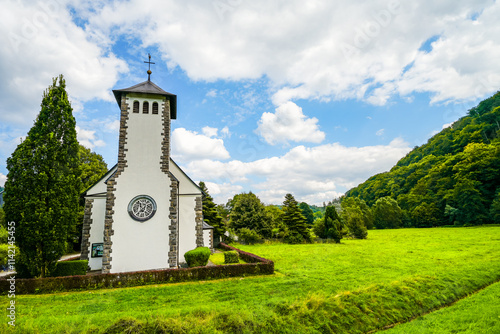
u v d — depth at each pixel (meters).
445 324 8.17
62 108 13.85
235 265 13.89
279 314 7.52
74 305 9.23
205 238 24.59
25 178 12.24
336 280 12.77
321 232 39.88
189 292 10.87
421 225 57.94
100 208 17.06
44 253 12.30
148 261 14.43
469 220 47.97
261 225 40.88
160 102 16.78
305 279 13.00
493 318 8.10
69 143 13.73
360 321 8.27
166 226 15.13
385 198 68.81
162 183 15.65
